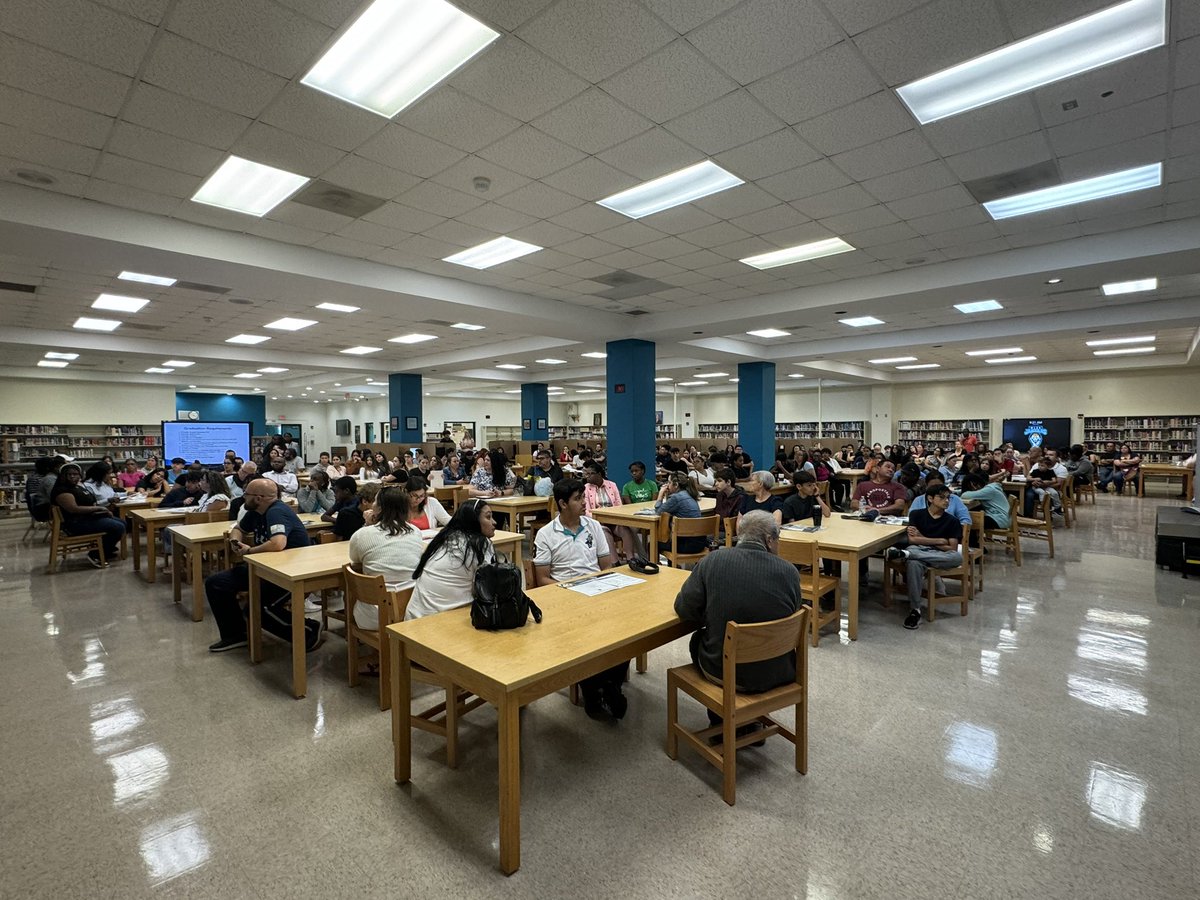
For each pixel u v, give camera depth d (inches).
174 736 106.2
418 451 479.5
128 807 85.8
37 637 158.6
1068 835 78.6
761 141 140.9
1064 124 132.9
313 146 140.0
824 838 78.6
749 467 360.8
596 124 132.5
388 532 127.3
